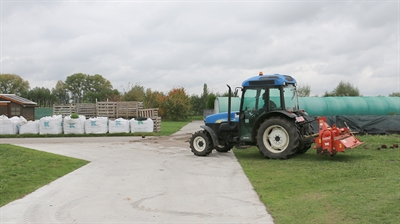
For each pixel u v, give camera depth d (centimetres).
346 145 1078
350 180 812
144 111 2872
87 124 2409
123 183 892
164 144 1791
